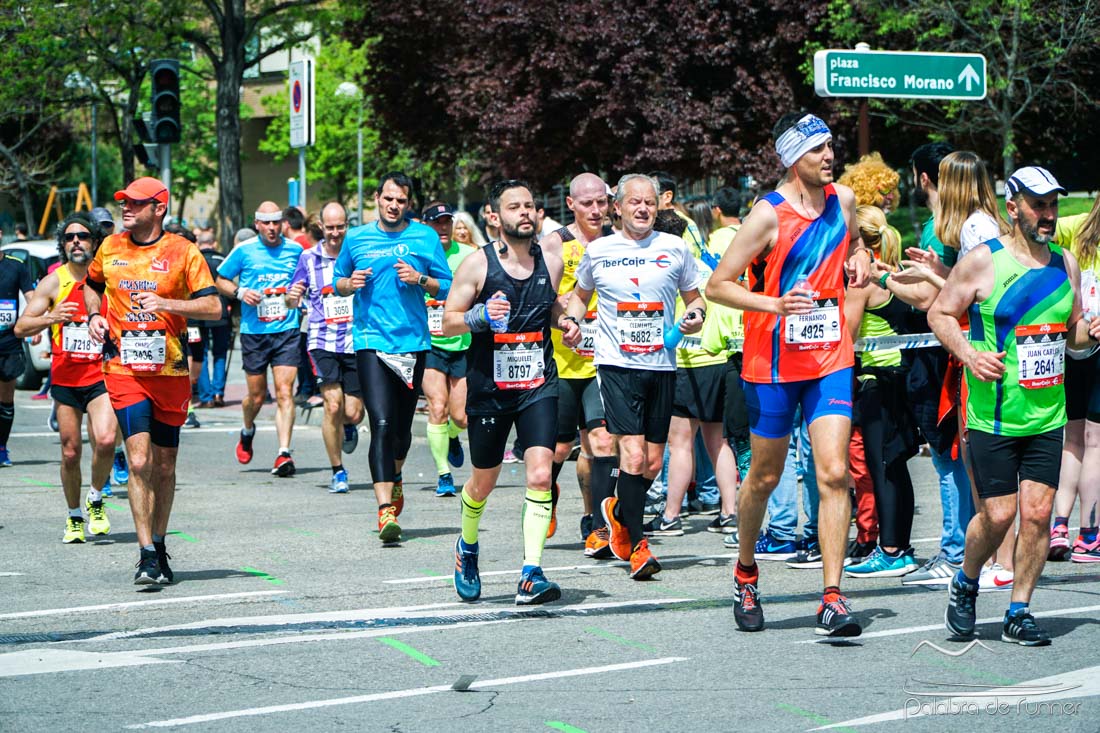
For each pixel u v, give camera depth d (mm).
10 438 36562
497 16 60844
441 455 26594
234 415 41938
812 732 11500
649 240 18062
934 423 17812
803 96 60281
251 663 13930
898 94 32219
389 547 20875
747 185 62375
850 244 15234
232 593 17406
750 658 13922
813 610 16219
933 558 18656
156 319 17703
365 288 21578
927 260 16531
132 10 72812
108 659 14117
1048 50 50000
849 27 52906
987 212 16750
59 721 12039
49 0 75625
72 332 21625
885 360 18141
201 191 125875
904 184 72812
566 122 61812
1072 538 20922
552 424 16734
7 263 30609
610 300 18094
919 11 49281
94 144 116250
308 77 39250
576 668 13641
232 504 25453
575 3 59438
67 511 24625
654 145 57938
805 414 14758
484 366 16656
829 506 14586
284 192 132875
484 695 12734
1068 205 82312
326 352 26812
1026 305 14109
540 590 16531
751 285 14977
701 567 19141
